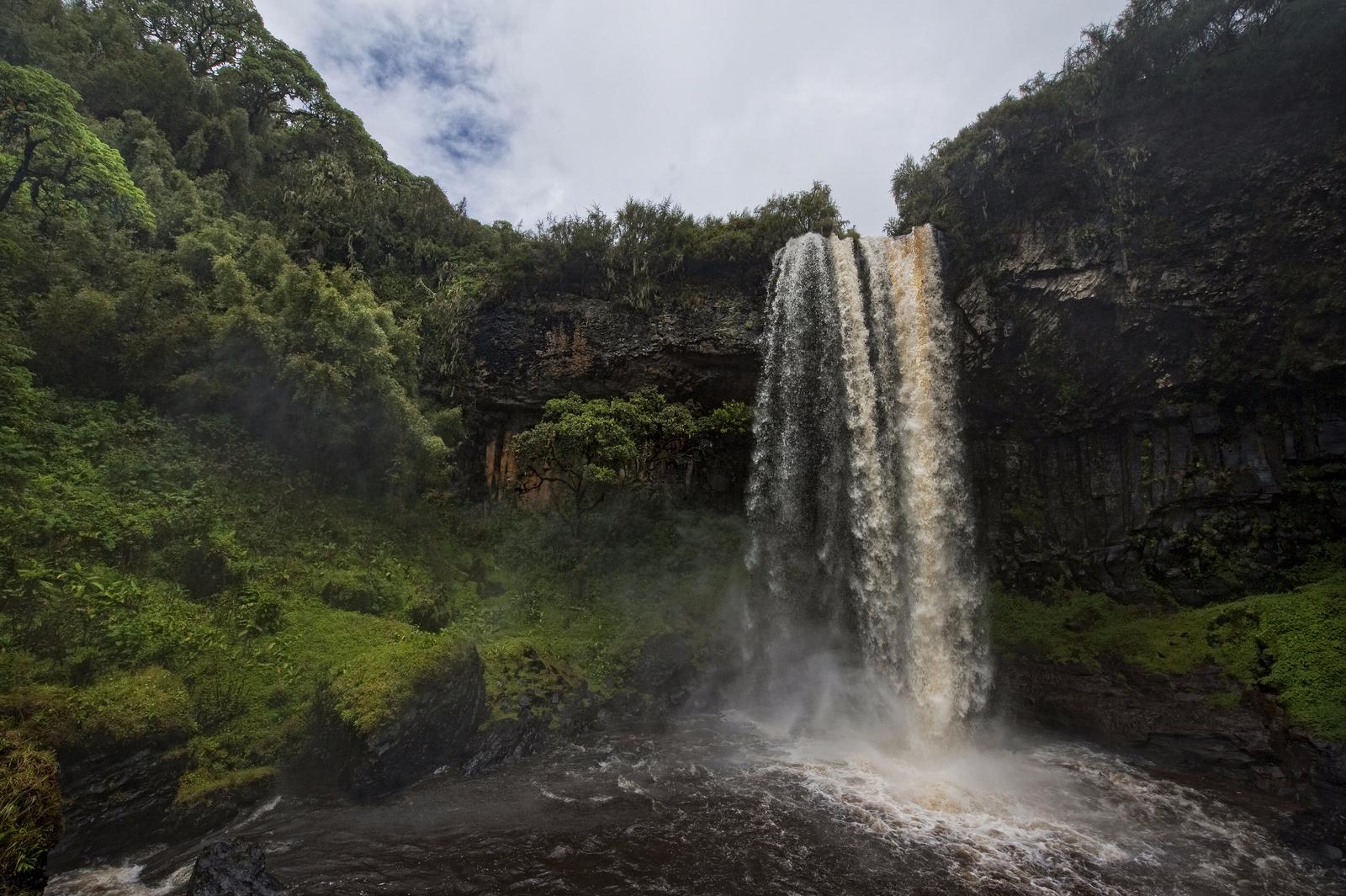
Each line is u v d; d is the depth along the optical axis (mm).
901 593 15469
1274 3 13336
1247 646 12312
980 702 14422
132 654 8977
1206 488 14469
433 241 25438
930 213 18312
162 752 8180
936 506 15742
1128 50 14922
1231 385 14250
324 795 9281
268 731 9547
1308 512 13312
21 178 12820
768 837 8828
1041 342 16562
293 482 14945
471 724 10969
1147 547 15250
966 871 8164
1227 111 14016
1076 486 16906
